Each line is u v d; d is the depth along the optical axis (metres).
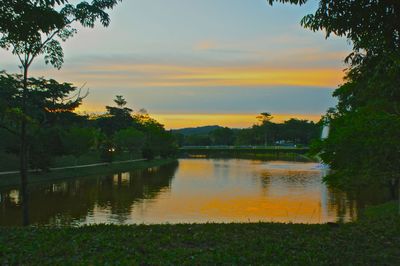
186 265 9.20
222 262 9.41
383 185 24.31
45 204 37.19
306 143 199.50
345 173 20.83
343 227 13.85
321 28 9.21
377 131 18.25
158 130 126.19
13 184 49.69
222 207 35.06
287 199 39.91
